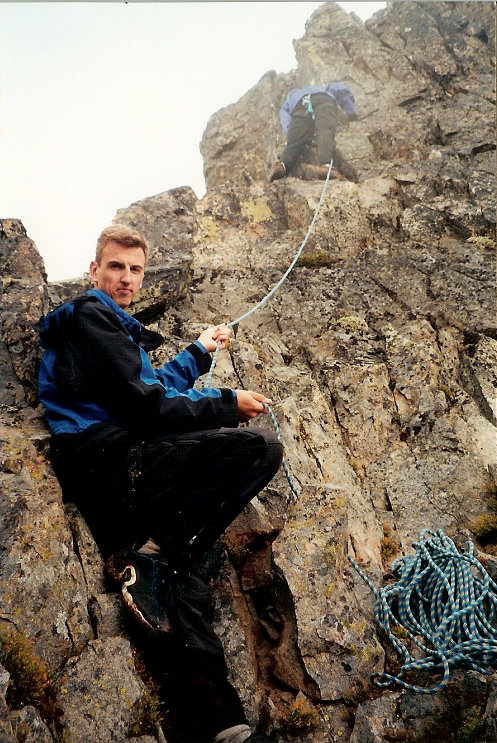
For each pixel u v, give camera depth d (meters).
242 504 3.79
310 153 8.07
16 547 3.43
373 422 5.15
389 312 5.98
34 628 3.33
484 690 3.56
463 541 4.56
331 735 3.58
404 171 7.42
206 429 3.76
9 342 4.38
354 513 4.52
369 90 8.99
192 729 3.54
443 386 5.36
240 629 3.90
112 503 3.69
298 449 4.64
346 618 3.86
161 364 5.14
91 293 3.88
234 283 6.19
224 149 9.77
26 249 5.14
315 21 10.27
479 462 4.95
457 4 9.84
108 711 3.23
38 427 4.08
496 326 5.72
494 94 8.67
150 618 3.48
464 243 6.56
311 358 5.66
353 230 6.75
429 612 4.03
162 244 6.66
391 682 3.71
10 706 3.06
